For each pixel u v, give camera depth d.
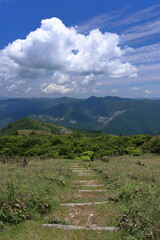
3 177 7.64
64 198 6.86
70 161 19.27
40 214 5.40
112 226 4.75
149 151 31.33
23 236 4.25
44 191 6.78
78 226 4.66
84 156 22.75
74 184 8.98
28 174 8.84
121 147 33.75
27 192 6.11
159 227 4.18
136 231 4.29
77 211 5.67
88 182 9.45
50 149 32.50
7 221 4.82
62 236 4.27
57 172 10.62
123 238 4.18
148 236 4.07
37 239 4.14
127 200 6.20
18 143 44.16
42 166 12.06
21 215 5.04
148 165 14.76
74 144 36.66
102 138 48.03
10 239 4.14
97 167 13.37
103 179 10.04
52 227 4.63
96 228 4.57
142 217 4.56
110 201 6.42
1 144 44.09
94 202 6.39
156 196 5.68
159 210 4.62
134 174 9.73
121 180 8.33
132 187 6.87
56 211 5.70
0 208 5.11
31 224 4.77
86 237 4.23
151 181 8.16
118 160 20.58
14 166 11.67
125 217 4.86
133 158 24.27
